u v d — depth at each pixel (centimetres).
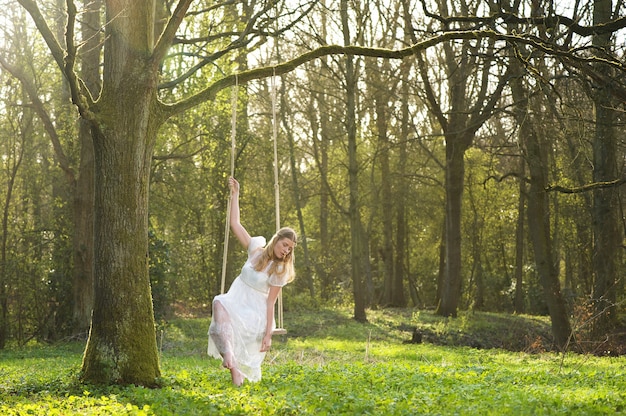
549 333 3341
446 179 3678
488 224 5284
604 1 2336
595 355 2341
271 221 3897
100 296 1058
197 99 1113
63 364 1752
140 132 1078
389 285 4953
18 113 3066
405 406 812
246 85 3094
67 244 2786
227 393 920
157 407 832
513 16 1611
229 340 878
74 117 2722
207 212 3450
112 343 1046
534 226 2681
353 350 2253
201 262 3594
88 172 2522
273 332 902
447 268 3747
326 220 5031
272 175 4006
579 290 4116
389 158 4756
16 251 2972
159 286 2700
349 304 4506
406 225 5478
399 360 1870
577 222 4056
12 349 2481
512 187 5103
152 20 1107
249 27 1473
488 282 5391
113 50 1084
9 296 2903
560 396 917
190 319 3158
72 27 988
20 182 3294
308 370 1223
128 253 1059
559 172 3797
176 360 1794
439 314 3794
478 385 1020
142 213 1077
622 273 3331
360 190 4916
